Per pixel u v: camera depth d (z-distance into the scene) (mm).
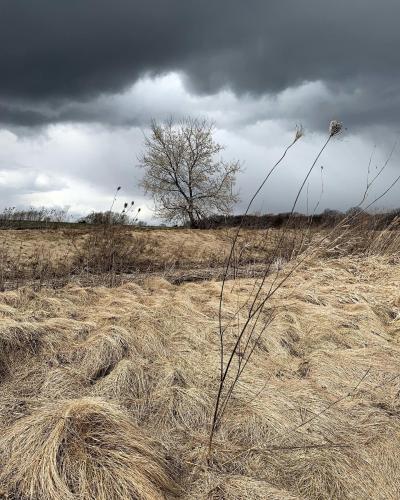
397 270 10484
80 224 23531
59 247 16078
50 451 3621
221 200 33344
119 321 6176
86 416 3943
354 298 8484
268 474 3984
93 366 5160
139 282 10062
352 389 5422
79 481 3482
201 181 33719
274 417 4590
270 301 7809
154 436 4191
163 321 6523
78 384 4879
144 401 4695
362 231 12375
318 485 3928
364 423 4734
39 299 7238
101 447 3729
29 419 4043
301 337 6766
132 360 5230
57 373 4988
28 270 11750
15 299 7109
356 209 10008
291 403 4863
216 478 3840
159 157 33875
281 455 4180
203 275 11617
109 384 4836
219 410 4590
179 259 15961
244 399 4832
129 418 4223
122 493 3443
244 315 7094
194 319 6789
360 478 4062
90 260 13359
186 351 5789
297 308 7621
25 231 17812
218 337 6348
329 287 9062
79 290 8281
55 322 6016
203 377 5191
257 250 14008
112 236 14938
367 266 10906
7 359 5195
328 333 6855
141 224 26688
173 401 4656
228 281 9406
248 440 4355
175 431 4391
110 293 8336
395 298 8555
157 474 3639
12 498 3420
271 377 5492
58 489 3432
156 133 33750
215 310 7281
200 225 33875
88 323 6152
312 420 4641
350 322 7270
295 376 5672
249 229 15820
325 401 5035
